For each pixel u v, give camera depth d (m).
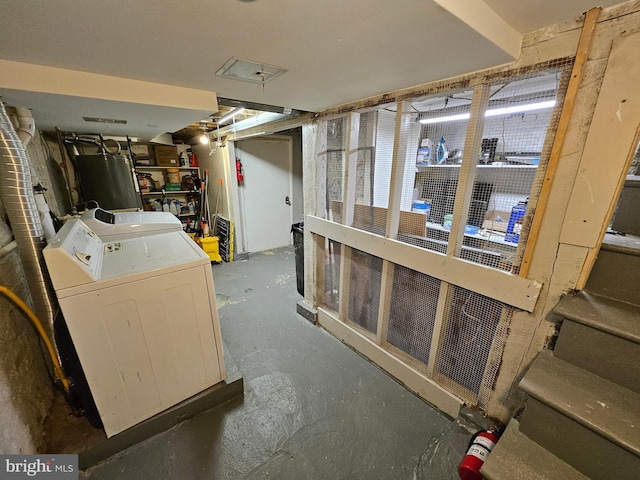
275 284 3.43
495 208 1.67
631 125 0.85
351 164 1.95
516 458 0.97
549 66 1.00
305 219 2.48
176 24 0.78
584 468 0.91
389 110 1.96
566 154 1.00
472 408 1.51
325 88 1.47
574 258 1.05
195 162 4.88
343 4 0.68
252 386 1.85
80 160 2.65
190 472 1.34
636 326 0.92
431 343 1.67
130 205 2.97
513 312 1.26
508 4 0.84
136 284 1.28
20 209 1.24
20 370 1.22
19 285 1.36
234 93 1.57
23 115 1.48
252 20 0.76
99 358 1.25
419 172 1.92
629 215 1.34
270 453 1.43
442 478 1.28
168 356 1.45
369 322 2.14
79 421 1.43
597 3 0.83
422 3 0.68
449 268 1.44
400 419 1.62
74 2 0.65
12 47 0.92
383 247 1.78
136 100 1.32
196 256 1.50
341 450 1.44
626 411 0.87
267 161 4.36
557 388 0.96
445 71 1.21
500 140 1.97
